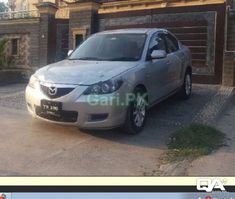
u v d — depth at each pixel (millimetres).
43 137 6082
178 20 12211
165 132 6473
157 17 12719
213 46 11492
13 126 6734
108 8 14367
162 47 7766
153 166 4922
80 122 5699
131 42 7188
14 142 5816
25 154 5289
